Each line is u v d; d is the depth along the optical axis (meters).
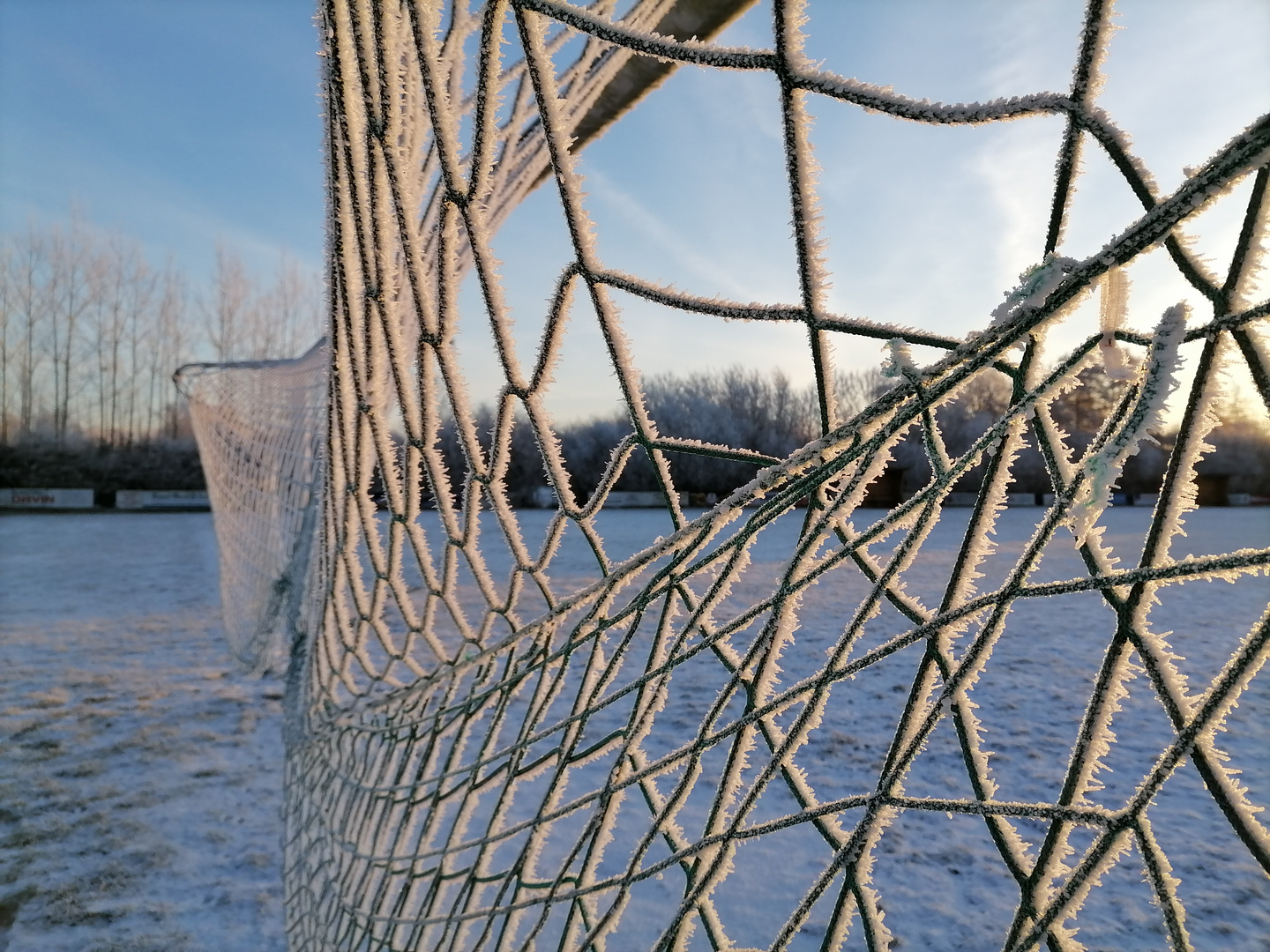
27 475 28.58
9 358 31.42
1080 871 0.69
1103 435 0.68
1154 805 3.49
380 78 1.27
